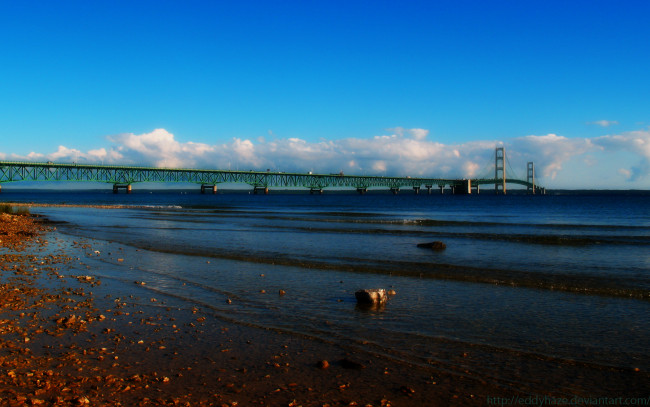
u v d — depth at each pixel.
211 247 23.77
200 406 5.98
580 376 7.02
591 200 150.88
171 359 7.68
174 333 9.08
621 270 16.58
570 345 8.36
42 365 7.36
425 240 27.64
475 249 23.20
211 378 6.91
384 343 8.48
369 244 25.41
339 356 7.85
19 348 8.13
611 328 9.37
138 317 10.20
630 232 34.47
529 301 11.66
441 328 9.38
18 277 14.91
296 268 16.84
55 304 11.32
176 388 6.54
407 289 13.14
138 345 8.36
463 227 39.44
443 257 20.14
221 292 12.68
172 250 22.12
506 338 8.76
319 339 8.72
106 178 194.75
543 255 20.92
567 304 11.34
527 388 6.61
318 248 23.48
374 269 16.41
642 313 10.51
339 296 12.23
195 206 94.12
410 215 62.34
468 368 7.32
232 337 8.84
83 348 8.17
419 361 7.62
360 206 101.12
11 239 26.97
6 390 6.36
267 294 12.45
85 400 5.97
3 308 10.88
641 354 7.90
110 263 17.95
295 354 7.94
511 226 40.97
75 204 99.44
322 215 61.34
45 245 24.45
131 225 40.72
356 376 7.01
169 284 13.80
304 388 6.58
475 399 6.27
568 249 23.28
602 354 7.91
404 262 18.45
